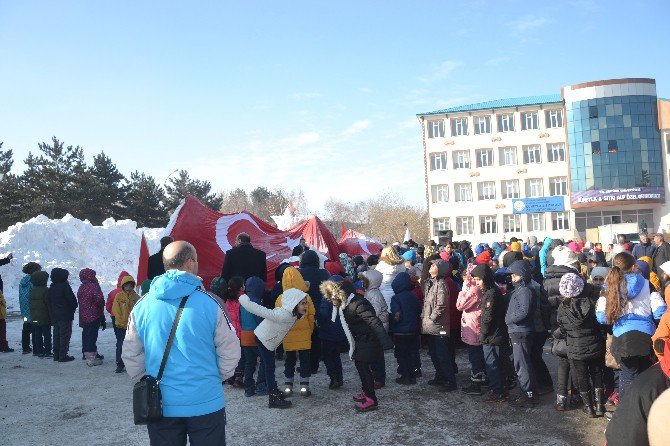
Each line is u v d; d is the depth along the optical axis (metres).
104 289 24.33
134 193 58.00
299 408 6.60
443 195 59.09
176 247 3.47
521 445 5.11
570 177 56.47
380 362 7.39
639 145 55.22
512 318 6.24
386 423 5.90
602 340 5.62
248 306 6.63
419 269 10.52
